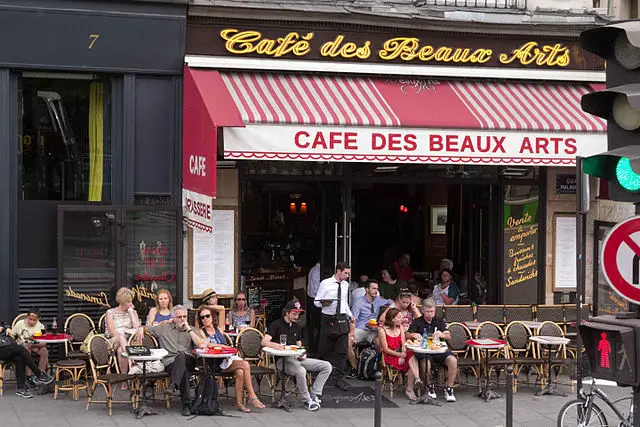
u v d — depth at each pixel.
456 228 18.75
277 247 16.73
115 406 13.26
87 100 15.58
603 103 6.74
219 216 15.97
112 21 15.16
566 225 17.67
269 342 13.73
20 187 15.30
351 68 16.09
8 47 14.82
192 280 15.82
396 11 16.23
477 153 15.37
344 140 14.75
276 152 14.45
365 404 13.91
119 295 14.14
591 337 6.88
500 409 13.85
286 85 15.68
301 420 12.87
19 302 15.14
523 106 16.31
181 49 15.44
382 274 18.00
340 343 14.79
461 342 15.34
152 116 15.52
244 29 15.62
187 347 13.31
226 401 13.91
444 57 16.50
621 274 6.93
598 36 6.69
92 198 15.59
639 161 6.30
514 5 16.84
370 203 19.17
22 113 15.31
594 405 11.52
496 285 17.64
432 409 13.78
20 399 13.40
